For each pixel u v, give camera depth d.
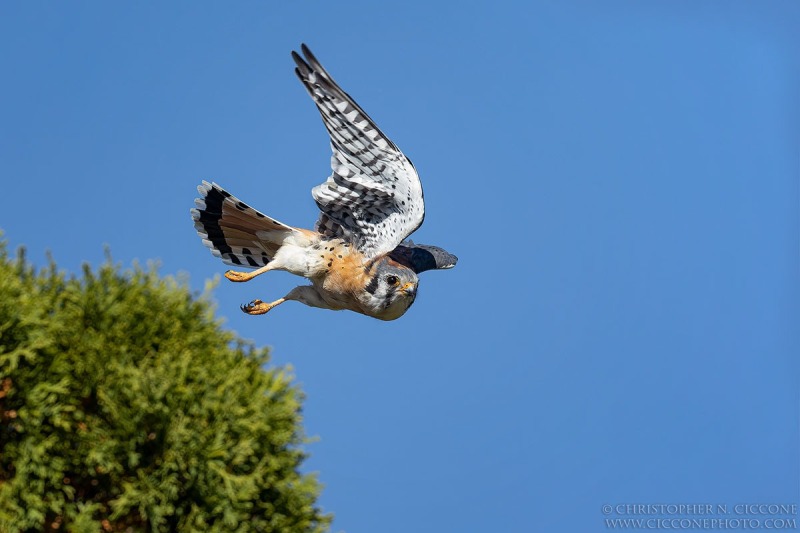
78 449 9.85
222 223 15.34
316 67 13.68
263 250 15.79
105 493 10.05
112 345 10.08
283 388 10.60
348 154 14.47
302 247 15.33
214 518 10.02
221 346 10.66
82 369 9.93
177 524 9.96
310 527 10.60
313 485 10.49
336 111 13.98
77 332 10.12
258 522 10.34
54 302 10.31
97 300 10.28
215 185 14.74
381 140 14.16
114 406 9.76
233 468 10.13
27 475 9.69
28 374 9.81
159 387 9.81
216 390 10.09
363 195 14.85
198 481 9.89
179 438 9.76
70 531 9.60
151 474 9.80
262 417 10.23
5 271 10.23
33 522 9.62
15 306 9.84
